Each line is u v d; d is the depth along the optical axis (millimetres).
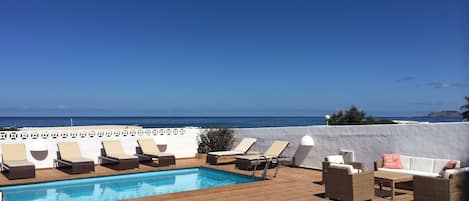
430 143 8961
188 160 14195
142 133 14156
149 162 13711
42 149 11742
